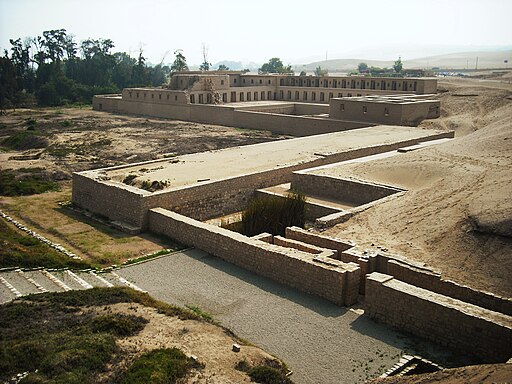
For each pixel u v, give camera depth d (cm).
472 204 2448
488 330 1636
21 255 2433
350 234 2492
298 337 1794
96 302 1834
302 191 3450
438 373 1351
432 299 1775
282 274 2247
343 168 3528
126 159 5162
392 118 5909
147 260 2531
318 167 3619
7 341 1505
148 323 1694
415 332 1811
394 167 3388
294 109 8469
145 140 6297
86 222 3192
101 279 2277
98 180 3322
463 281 1978
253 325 1875
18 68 12269
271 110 8156
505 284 1925
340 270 2036
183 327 1697
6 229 2981
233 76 10050
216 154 4253
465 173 3005
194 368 1434
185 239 2756
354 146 4484
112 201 3180
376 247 2283
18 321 1644
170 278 2308
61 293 1891
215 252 2581
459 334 1702
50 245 2764
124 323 1628
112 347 1484
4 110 9962
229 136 6656
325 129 6425
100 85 13262
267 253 2298
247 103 8681
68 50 13838
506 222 2158
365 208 2795
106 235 2933
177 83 9038
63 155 5356
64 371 1350
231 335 1716
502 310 1784
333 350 1712
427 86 7800
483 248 2122
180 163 3894
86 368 1375
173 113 8662
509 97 7162
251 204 2956
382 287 1881
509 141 3450
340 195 3281
